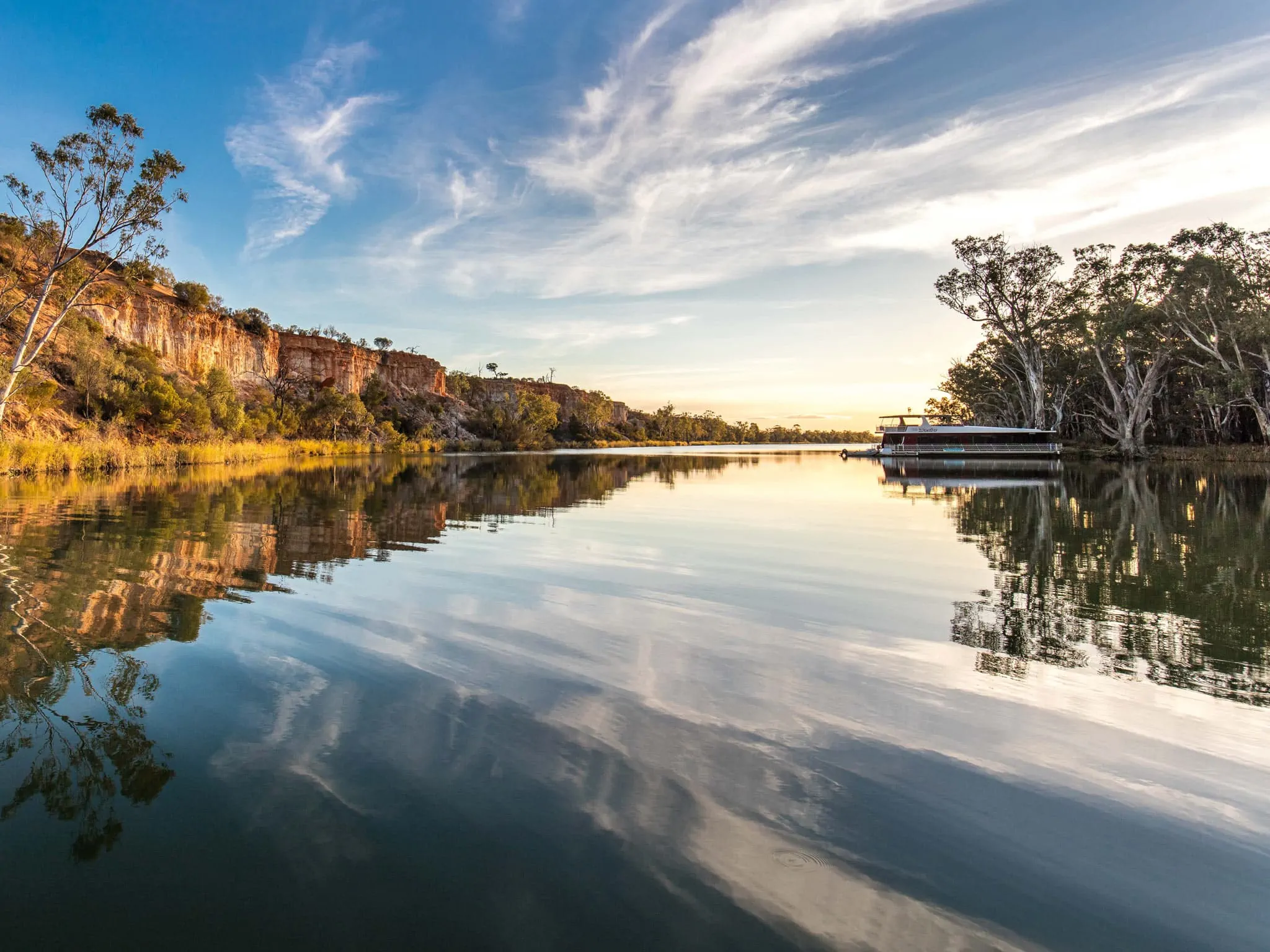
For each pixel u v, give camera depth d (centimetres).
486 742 372
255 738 375
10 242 3070
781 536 1211
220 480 2595
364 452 7162
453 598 714
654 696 441
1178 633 583
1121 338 4466
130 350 5353
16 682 456
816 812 304
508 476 3141
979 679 476
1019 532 1222
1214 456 4231
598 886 254
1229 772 343
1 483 2102
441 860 269
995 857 273
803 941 226
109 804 310
